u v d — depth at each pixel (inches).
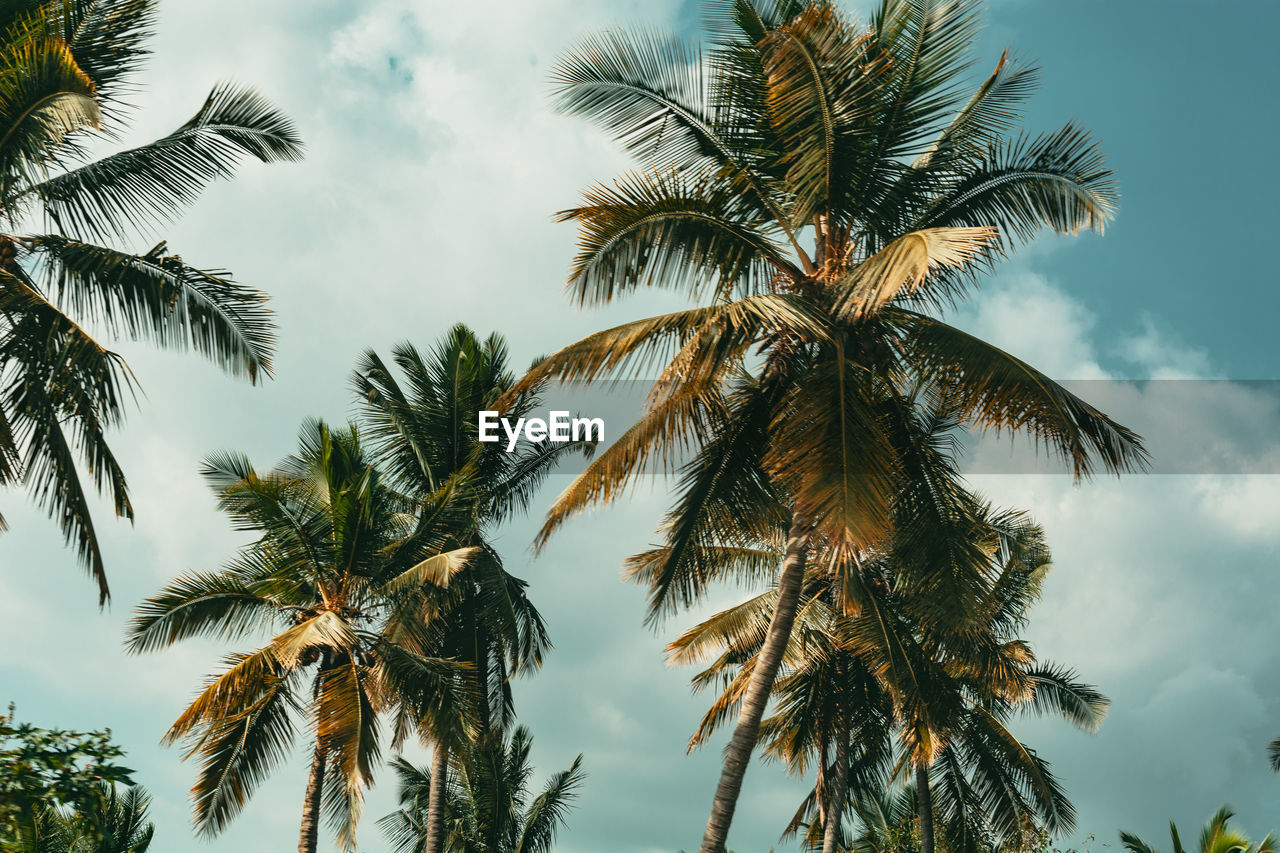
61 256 537.6
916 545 537.0
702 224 529.0
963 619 538.9
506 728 1003.3
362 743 731.4
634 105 542.9
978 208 546.0
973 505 555.5
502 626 957.8
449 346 1031.6
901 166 537.0
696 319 499.8
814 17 497.7
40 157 470.9
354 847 752.3
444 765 999.0
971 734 1009.5
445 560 832.9
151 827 1145.4
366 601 865.5
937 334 510.6
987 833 1063.6
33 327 523.5
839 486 454.3
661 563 568.4
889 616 840.3
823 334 460.8
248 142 583.8
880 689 951.0
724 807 496.4
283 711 808.9
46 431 524.4
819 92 508.7
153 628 793.6
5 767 289.1
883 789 1078.4
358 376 1047.0
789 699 955.3
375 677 796.0
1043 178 522.9
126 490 535.5
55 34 525.7
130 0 587.5
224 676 749.9
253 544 834.8
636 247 525.7
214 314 566.6
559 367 497.0
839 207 536.7
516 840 1416.1
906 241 443.2
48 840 841.5
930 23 539.2
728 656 959.0
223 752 781.3
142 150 566.9
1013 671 840.3
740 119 542.9
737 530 559.8
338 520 836.6
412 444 1025.5
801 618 856.9
